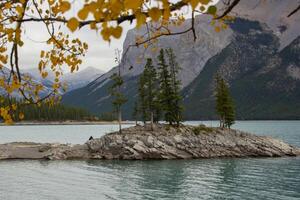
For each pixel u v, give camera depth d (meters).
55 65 4.25
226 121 79.56
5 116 4.09
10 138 117.00
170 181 41.81
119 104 66.44
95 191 37.09
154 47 4.04
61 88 4.46
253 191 36.59
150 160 58.62
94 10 1.92
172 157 60.00
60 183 41.19
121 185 39.91
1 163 56.94
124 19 2.43
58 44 4.09
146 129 69.94
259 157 63.03
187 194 35.41
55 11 3.44
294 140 103.19
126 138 62.44
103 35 1.94
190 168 50.66
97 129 184.00
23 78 4.22
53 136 126.38
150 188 38.31
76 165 54.09
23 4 3.23
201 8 2.14
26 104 4.27
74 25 1.96
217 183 40.62
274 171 48.12
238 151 64.19
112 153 61.25
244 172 47.38
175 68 73.94
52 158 61.28
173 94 71.50
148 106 73.69
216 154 62.59
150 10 1.98
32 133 148.38
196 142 63.81
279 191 36.53
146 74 75.50
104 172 47.78
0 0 3.21
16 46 3.86
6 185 39.97
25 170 49.88
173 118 71.56
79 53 4.25
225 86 80.31
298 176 44.56
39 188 38.50
